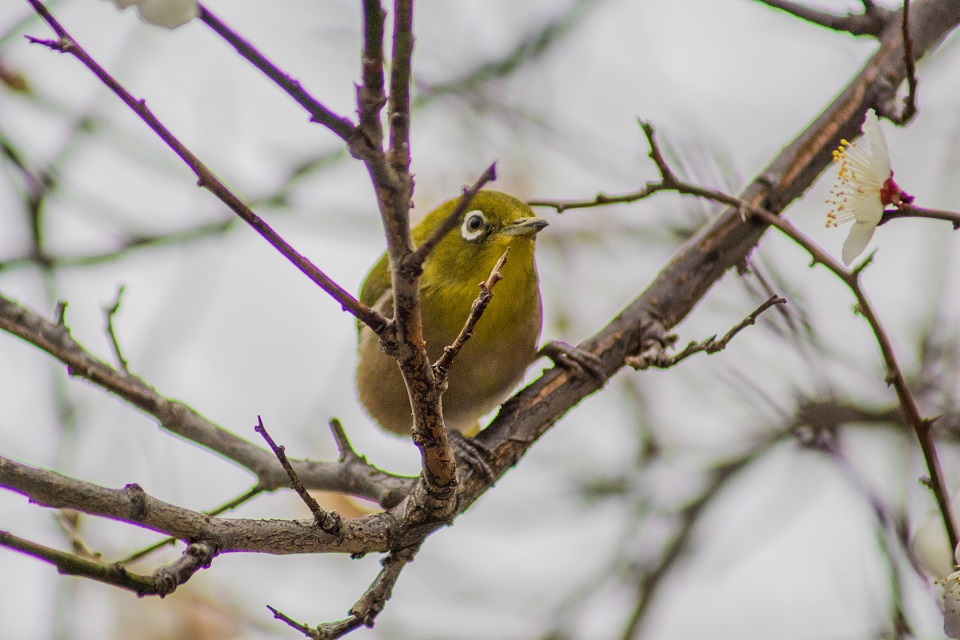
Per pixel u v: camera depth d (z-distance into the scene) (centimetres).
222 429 1034
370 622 759
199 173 610
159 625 1322
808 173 1010
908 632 970
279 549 728
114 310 991
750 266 1187
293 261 648
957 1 990
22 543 583
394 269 653
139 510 670
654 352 858
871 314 727
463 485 923
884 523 1021
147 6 641
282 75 573
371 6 554
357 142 590
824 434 1238
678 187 853
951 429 1343
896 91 974
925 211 747
